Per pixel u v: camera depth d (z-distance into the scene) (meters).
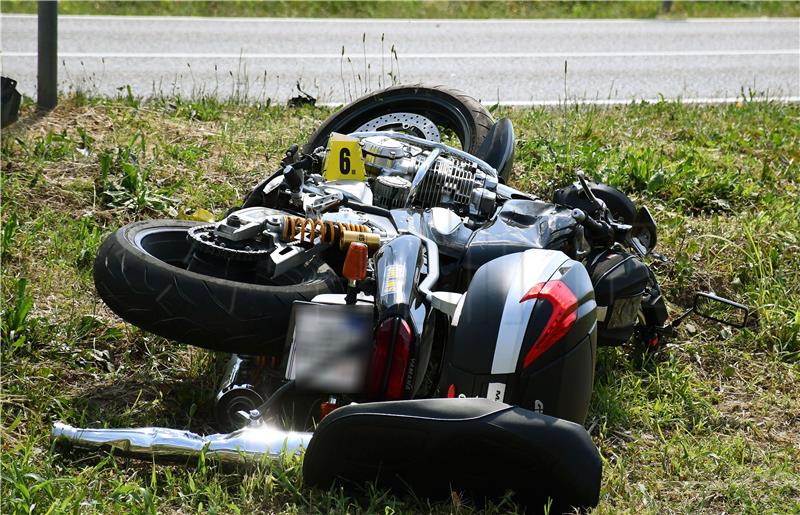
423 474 5.16
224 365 6.88
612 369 7.50
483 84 18.23
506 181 9.08
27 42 19.92
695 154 11.97
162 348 7.15
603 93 17.83
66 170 9.95
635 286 7.02
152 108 12.74
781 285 8.73
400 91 10.22
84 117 11.72
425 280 6.02
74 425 6.13
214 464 5.48
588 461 4.86
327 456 5.08
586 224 7.12
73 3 24.98
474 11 27.19
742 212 10.49
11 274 7.99
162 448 5.46
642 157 11.29
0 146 10.27
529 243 6.68
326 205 7.18
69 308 7.51
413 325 5.64
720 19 27.55
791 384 7.47
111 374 6.84
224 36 22.17
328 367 5.73
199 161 10.74
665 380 7.28
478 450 4.90
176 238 7.11
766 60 21.83
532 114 13.75
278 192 7.54
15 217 8.42
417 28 24.53
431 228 6.75
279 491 5.37
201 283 6.09
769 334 8.05
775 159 12.31
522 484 5.08
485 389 5.41
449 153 8.25
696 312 7.67
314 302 5.94
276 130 12.14
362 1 26.78
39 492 5.26
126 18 23.84
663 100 14.91
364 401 5.71
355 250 5.72
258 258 6.60
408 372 5.57
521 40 23.34
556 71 19.83
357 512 5.17
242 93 16.16
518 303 5.50
